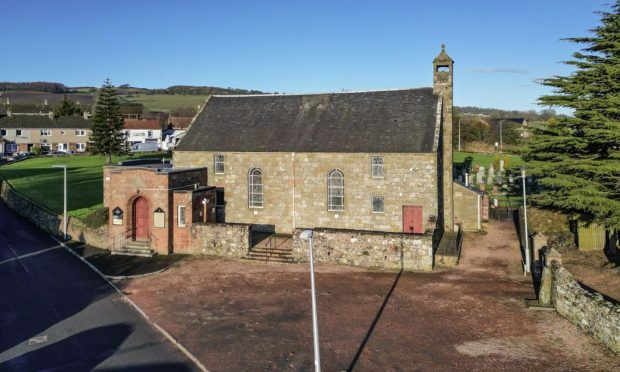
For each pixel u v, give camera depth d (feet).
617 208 92.07
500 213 154.81
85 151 347.15
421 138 117.08
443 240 117.08
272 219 127.85
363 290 84.02
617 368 55.06
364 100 133.69
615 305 61.16
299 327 69.05
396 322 70.13
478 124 351.87
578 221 102.53
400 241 96.53
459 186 132.16
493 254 108.06
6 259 107.86
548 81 111.55
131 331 69.00
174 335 67.15
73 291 86.22
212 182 132.46
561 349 60.49
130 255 109.09
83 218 125.29
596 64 105.81
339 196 122.21
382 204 118.52
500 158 237.86
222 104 149.18
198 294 83.61
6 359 60.90
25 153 323.78
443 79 128.57
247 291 84.58
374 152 117.19
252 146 129.29
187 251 109.81
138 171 110.52
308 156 123.54
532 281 88.28
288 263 101.19
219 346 63.57
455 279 89.81
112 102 251.60
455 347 61.87
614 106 97.45
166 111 581.53
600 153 105.50
